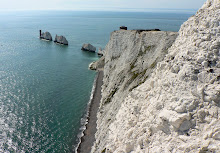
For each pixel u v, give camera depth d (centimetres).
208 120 1214
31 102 4522
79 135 3400
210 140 1123
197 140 1180
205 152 1109
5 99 4606
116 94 3931
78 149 3059
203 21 1634
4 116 3884
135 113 1944
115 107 3350
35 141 3244
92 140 3222
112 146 1972
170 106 1438
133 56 4572
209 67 1387
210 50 1428
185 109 1332
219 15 1495
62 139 3306
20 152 3005
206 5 1775
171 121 1342
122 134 1922
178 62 1617
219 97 1234
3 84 5538
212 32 1480
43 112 4106
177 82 1507
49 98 4762
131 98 2273
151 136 1518
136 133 1692
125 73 4316
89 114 4059
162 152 1312
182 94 1420
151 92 1881
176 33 3644
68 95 4969
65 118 3916
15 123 3678
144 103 1911
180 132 1303
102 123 3372
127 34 5331
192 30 1767
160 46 3784
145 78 3338
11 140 3234
